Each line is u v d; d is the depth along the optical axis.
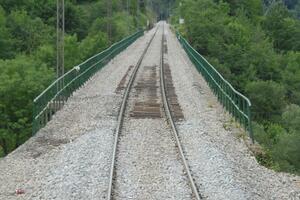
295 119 50.72
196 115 27.45
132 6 143.00
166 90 35.44
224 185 16.48
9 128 44.75
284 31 109.69
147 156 19.80
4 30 77.50
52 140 23.06
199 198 15.21
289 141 35.53
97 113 27.92
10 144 44.31
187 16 97.88
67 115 28.11
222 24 83.62
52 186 16.38
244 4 122.44
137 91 35.31
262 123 54.16
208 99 32.75
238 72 70.88
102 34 76.81
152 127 24.62
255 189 16.70
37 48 77.06
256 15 123.75
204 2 106.25
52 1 101.25
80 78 37.38
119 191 16.02
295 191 16.92
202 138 22.30
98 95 33.72
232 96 27.34
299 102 71.56
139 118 26.66
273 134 45.59
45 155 20.47
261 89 59.84
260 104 58.94
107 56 52.78
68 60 65.62
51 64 66.94
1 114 44.88
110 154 19.84
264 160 21.22
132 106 29.86
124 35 93.81
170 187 16.45
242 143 22.67
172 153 20.30
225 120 26.81
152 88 36.66
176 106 29.67
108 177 17.17
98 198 15.27
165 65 51.34
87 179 16.89
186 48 65.38
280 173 19.33
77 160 19.06
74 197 15.34
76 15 99.44
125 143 21.62
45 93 27.02
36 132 24.53
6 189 16.45
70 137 23.44
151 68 49.09
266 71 74.94
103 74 44.66
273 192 16.73
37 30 86.00
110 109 28.89
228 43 79.00
